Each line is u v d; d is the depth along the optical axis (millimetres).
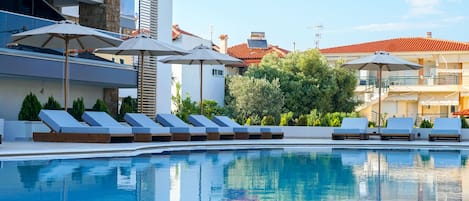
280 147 20734
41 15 26406
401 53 53656
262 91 45781
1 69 19672
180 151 17875
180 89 49531
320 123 28859
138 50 22188
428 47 54156
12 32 20172
